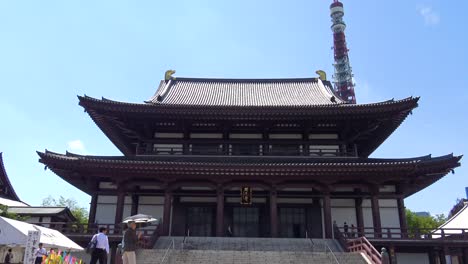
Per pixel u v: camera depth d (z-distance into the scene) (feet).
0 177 166.50
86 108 106.01
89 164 94.12
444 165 95.55
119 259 56.44
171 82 154.40
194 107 106.83
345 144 113.91
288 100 136.36
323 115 107.76
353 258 72.95
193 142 113.91
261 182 98.78
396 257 94.17
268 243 86.17
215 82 161.07
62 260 45.29
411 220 261.44
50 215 137.69
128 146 130.93
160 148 113.29
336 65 460.14
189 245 84.64
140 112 106.73
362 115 107.65
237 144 114.42
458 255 122.11
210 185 99.14
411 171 95.81
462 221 163.84
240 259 73.15
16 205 155.43
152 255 73.92
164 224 95.55
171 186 99.14
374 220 96.43
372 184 98.84
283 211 106.52
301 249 83.61
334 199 105.81
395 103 104.27
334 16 475.31
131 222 44.96
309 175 95.61
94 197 104.01
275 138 115.44
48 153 95.96
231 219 105.40
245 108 106.42
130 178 98.94
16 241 49.65
